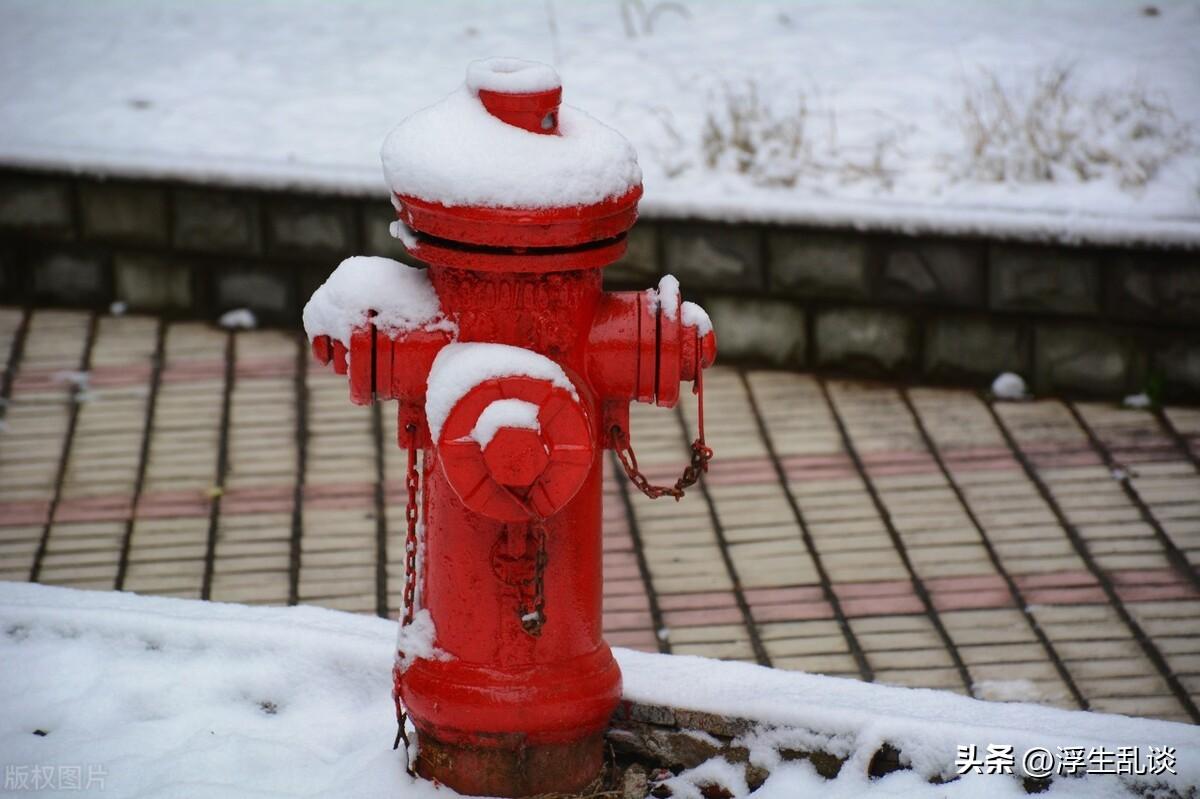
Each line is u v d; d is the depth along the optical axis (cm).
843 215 638
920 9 884
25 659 403
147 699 392
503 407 319
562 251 326
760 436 612
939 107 746
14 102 778
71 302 727
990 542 531
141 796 353
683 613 489
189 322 716
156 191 701
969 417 625
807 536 537
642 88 782
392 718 388
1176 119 714
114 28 887
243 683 397
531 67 327
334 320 336
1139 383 634
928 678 452
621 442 349
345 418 628
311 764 369
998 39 829
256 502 560
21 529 537
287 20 901
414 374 337
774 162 693
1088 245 618
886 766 356
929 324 648
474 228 319
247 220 697
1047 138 690
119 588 500
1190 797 337
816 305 657
